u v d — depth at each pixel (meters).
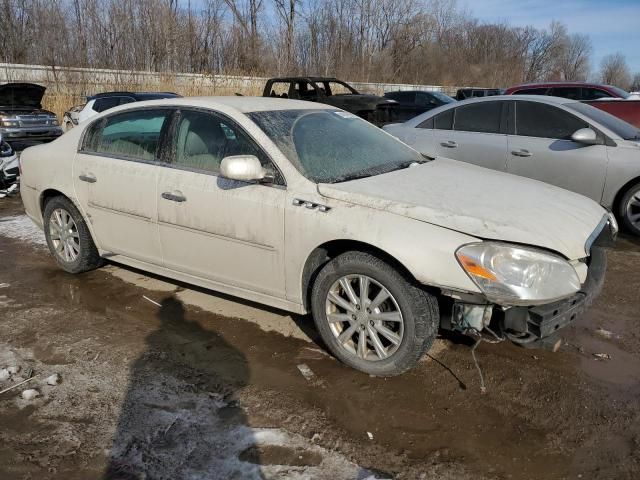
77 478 2.48
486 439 2.74
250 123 3.63
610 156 5.96
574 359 3.47
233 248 3.63
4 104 14.49
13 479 2.47
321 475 2.49
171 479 2.46
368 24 36.53
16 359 3.47
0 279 4.80
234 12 27.59
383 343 3.25
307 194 3.30
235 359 3.48
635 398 3.05
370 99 14.45
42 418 2.89
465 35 51.16
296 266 3.37
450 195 3.25
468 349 3.58
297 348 3.61
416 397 3.07
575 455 2.62
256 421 2.86
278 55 29.19
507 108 6.76
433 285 2.90
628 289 4.58
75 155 4.55
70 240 4.79
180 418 2.88
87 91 19.75
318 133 3.86
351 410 2.96
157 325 3.95
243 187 3.52
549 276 2.83
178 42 25.20
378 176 3.56
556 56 63.00
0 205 7.61
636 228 6.03
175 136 3.95
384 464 2.57
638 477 2.48
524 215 3.06
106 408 2.97
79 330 3.87
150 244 4.13
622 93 11.25
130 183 4.11
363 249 3.19
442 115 7.28
